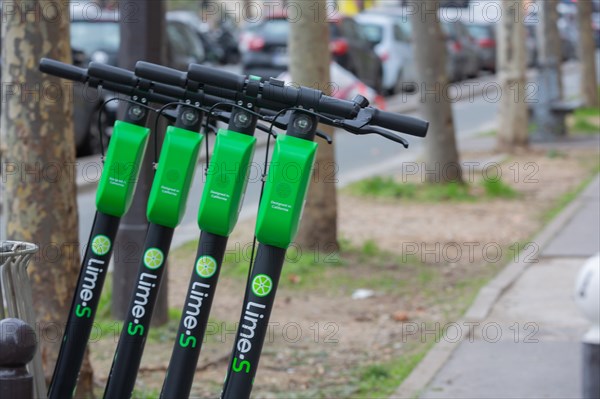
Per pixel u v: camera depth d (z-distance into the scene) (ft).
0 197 36.45
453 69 105.19
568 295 28.35
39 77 17.52
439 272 31.50
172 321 25.45
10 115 17.72
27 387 9.07
